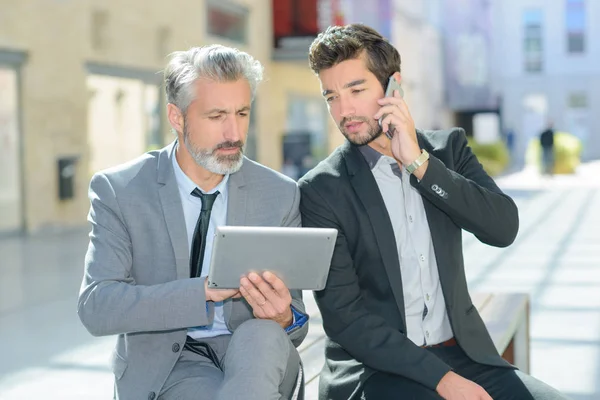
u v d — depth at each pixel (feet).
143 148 45.93
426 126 103.91
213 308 7.20
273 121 62.59
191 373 7.38
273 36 62.64
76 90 40.11
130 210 7.45
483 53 117.08
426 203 8.14
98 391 13.07
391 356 7.59
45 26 38.14
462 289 8.21
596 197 50.29
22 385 13.47
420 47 100.53
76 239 34.37
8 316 18.83
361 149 8.30
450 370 7.47
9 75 36.52
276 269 6.93
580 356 14.75
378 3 77.36
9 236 35.81
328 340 8.46
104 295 7.04
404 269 8.09
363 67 8.00
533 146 87.86
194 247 7.55
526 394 7.61
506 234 8.10
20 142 37.09
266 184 7.97
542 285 21.57
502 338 10.25
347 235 8.09
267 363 6.66
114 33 42.96
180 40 49.19
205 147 7.32
